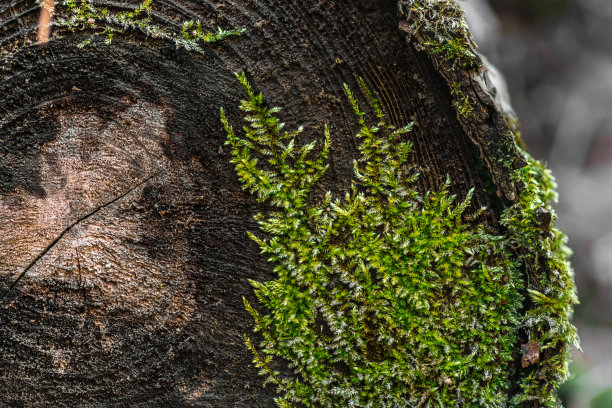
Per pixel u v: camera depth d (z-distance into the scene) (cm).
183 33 70
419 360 71
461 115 70
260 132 70
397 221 71
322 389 71
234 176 71
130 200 70
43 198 70
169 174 70
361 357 71
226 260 71
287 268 71
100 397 71
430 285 71
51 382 71
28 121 70
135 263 70
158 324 71
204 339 71
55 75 70
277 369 71
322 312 71
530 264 71
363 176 71
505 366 71
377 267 71
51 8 70
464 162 71
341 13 70
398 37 70
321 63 70
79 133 70
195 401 71
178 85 70
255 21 70
